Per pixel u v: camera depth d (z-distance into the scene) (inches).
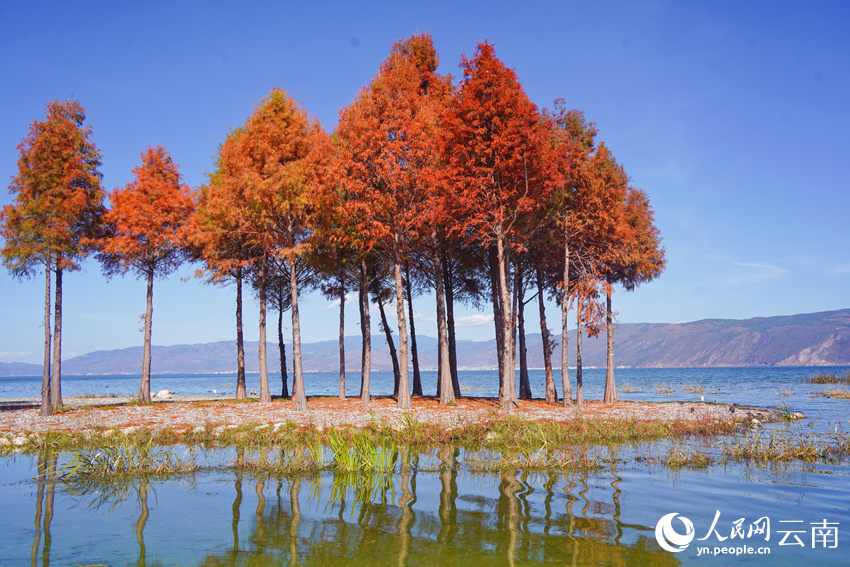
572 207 1088.2
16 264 1003.3
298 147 1071.0
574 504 384.2
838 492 419.8
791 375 4825.3
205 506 386.0
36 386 4891.7
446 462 553.6
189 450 626.8
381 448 644.7
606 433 735.7
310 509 375.2
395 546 295.3
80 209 1062.4
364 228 1011.9
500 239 967.0
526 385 1376.7
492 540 305.1
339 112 1025.5
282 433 724.7
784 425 847.1
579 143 1072.2
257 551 288.4
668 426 791.1
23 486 458.0
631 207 1199.6
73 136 1069.1
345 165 962.7
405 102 993.5
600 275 1079.6
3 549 293.1
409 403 1064.2
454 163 940.0
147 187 1124.5
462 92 943.7
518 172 944.3
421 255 1216.2
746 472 499.5
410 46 1198.3
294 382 1055.6
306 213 1081.4
